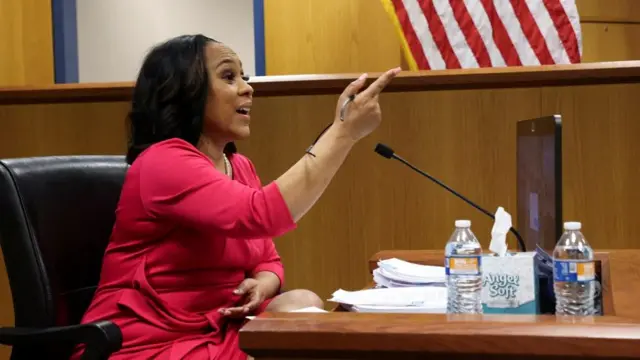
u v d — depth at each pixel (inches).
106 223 76.2
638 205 117.2
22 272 66.6
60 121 127.0
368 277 122.9
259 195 65.4
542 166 65.4
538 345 39.0
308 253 124.4
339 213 123.6
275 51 168.7
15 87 118.7
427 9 138.4
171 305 69.7
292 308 73.3
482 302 54.8
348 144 65.8
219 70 75.7
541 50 135.4
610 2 179.9
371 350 41.0
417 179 121.6
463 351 39.9
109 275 72.2
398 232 122.3
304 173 64.9
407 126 121.5
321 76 114.0
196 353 66.6
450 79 113.3
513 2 136.6
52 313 67.1
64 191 72.1
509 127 119.0
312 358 42.3
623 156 117.3
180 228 71.1
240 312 71.9
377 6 165.6
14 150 127.8
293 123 124.3
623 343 38.0
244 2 196.7
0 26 167.3
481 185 119.9
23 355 67.1
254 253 80.7
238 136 77.6
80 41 190.7
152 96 75.2
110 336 59.7
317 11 167.3
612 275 61.4
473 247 60.7
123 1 192.4
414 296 61.5
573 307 53.8
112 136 126.0
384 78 65.1
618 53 180.7
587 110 117.7
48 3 168.4
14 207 66.6
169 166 69.0
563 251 58.1
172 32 195.0
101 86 116.5
